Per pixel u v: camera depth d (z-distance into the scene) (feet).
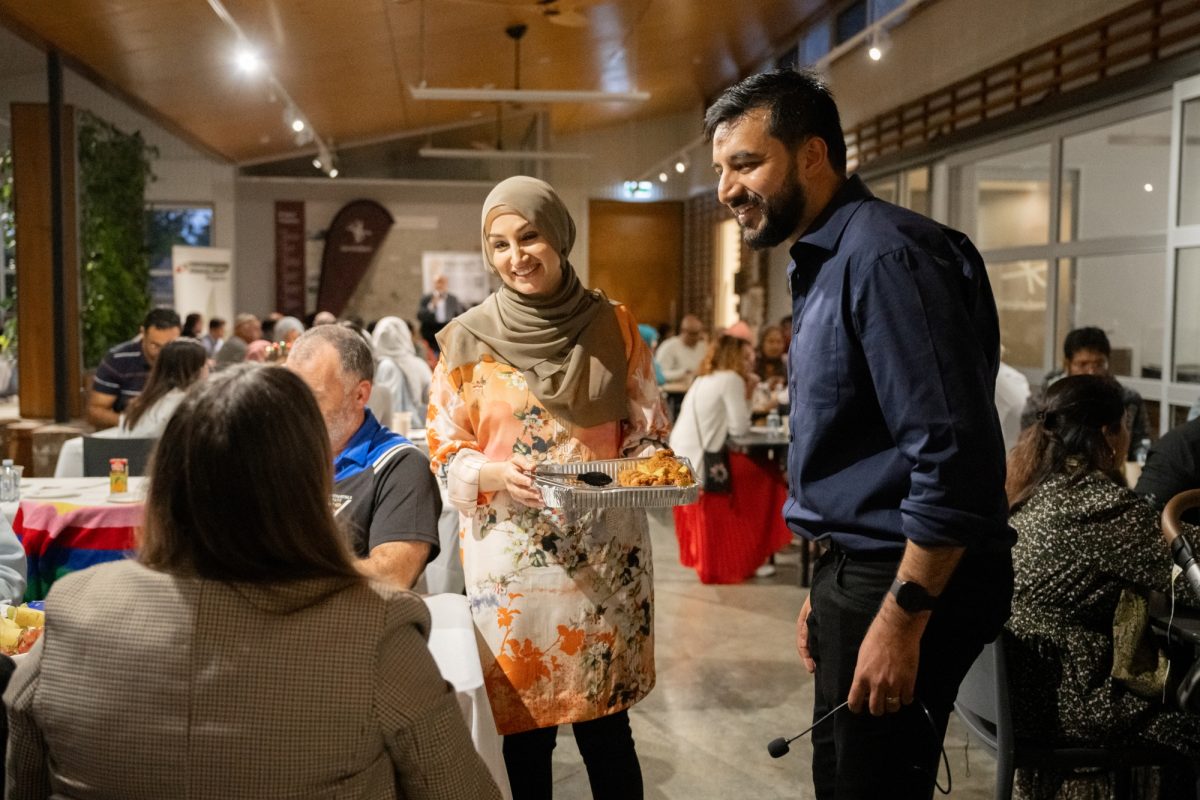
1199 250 17.24
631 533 7.04
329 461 3.80
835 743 5.47
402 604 3.67
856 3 33.17
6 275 35.42
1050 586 7.09
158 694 3.41
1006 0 24.02
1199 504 7.20
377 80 35.14
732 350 18.12
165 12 23.72
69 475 14.16
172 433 3.62
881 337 4.80
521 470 6.54
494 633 6.82
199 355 14.16
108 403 20.10
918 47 28.81
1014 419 16.87
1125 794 7.47
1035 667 7.16
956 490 4.60
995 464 4.68
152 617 3.46
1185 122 17.44
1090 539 6.95
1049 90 21.88
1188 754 6.94
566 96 27.61
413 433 17.19
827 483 5.28
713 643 14.73
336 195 49.75
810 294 5.34
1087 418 7.27
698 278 52.49
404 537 6.98
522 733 7.04
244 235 49.37
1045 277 22.47
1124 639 7.00
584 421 6.98
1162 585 6.77
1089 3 20.72
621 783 7.17
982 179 25.12
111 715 3.44
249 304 49.62
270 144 45.52
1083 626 7.10
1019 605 7.26
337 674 3.44
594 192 54.34
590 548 6.84
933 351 4.69
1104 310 20.48
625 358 7.20
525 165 48.03
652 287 55.31
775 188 5.32
